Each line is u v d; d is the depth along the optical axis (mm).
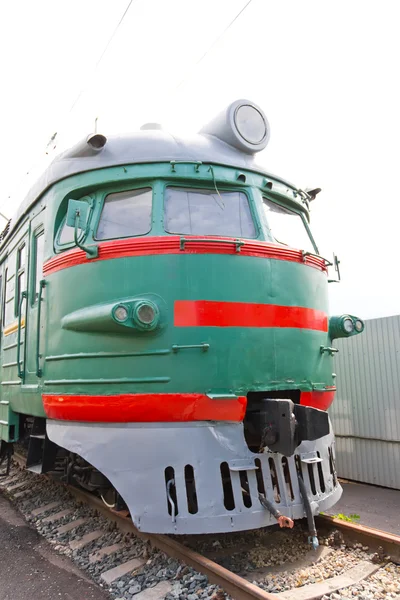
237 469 4133
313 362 4848
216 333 4254
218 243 4375
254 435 4539
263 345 4430
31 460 5680
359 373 8406
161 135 4867
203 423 4191
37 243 5914
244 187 4902
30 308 5789
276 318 4539
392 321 7949
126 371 4266
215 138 5051
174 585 3836
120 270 4383
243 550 4539
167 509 4035
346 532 4723
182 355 4199
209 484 4066
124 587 3943
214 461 4129
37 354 5273
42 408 5195
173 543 4293
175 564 4137
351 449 8453
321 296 5141
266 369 4426
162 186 4652
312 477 4582
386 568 4125
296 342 4676
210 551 4508
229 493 4301
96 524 5340
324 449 4805
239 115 5031
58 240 5160
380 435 7977
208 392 4184
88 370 4473
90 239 4684
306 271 4914
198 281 4281
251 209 4848
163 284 4277
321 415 4082
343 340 8750
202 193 4770
